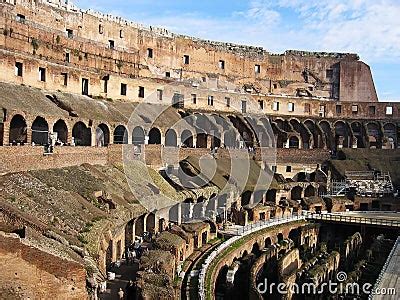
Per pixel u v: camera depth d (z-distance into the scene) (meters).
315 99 110.06
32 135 58.88
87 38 88.56
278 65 116.12
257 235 58.44
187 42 105.06
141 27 98.94
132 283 32.59
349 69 116.81
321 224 71.31
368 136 105.00
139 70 88.69
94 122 65.31
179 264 42.16
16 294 24.16
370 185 87.38
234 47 112.94
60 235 30.45
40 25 74.75
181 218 58.22
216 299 41.03
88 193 44.25
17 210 31.22
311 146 102.75
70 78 73.62
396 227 66.38
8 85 59.38
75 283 25.14
